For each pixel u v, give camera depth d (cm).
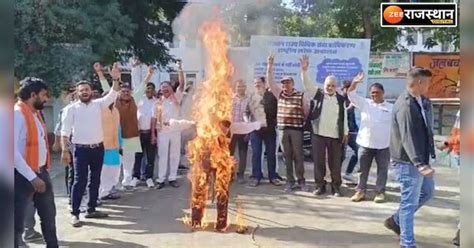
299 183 814
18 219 420
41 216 468
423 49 1933
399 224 525
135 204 713
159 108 827
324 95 770
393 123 500
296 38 1077
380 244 534
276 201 735
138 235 569
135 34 1522
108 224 613
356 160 871
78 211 611
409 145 478
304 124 807
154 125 828
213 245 532
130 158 811
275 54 1069
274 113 848
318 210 684
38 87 447
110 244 538
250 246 529
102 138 631
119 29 1347
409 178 492
